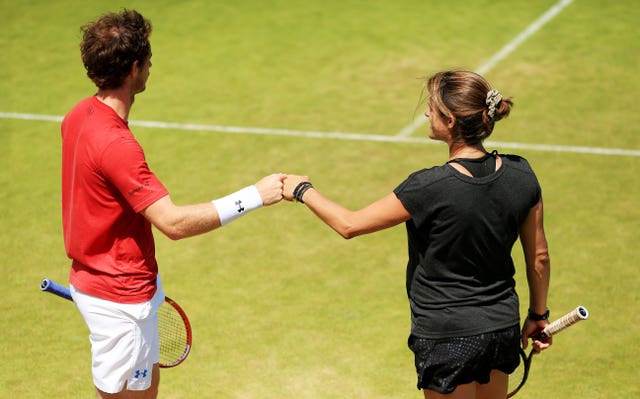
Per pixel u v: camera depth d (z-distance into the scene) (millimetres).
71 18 49469
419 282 13539
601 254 25062
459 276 13195
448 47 43844
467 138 13102
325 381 19422
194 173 31422
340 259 25344
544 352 20422
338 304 22812
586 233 26344
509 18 47656
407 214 13070
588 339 20906
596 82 39125
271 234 27016
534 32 45531
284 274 24516
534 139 33625
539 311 14578
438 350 13344
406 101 37875
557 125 34844
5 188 30609
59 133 35500
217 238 26828
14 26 48500
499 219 12977
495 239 13031
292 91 39281
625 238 25984
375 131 34969
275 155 32875
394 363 20078
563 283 23531
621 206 28078
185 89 39812
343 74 41062
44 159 33062
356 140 34156
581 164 31375
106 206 13492
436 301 13305
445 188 12805
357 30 46531
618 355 20203
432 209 12883
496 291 13352
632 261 24609
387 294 23328
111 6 51312
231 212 13562
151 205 13148
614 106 36531
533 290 14422
